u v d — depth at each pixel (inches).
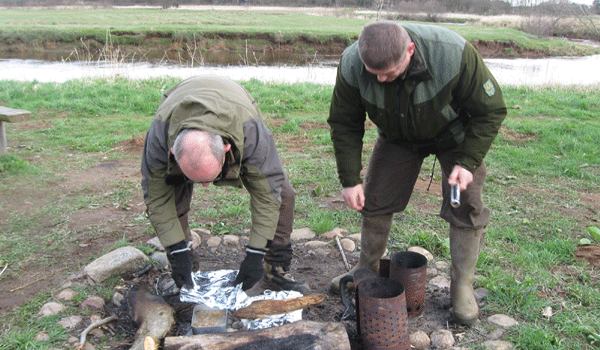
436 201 182.5
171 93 98.1
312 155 240.5
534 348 99.0
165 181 90.3
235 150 84.0
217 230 154.6
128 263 125.9
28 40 930.7
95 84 406.6
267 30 1053.8
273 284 116.1
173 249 93.4
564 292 119.3
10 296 115.0
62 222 159.0
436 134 99.4
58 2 2116.1
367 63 82.0
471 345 100.7
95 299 112.2
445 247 140.2
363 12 1577.3
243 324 102.6
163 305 102.4
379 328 90.0
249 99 98.8
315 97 382.0
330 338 88.0
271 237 93.9
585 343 100.3
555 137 268.8
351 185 104.7
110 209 171.6
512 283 122.2
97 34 955.3
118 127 294.0
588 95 418.0
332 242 148.3
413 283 104.9
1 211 166.6
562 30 858.8
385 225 114.3
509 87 448.1
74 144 254.4
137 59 818.8
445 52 87.4
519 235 152.2
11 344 96.7
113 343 99.5
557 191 195.8
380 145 108.9
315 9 1978.3
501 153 241.9
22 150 242.5
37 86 394.9
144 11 1772.9
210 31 1020.5
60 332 100.8
